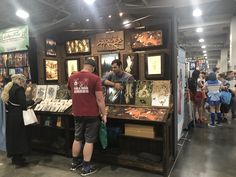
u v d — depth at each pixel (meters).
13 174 2.86
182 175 2.75
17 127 3.07
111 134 3.16
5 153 3.60
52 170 2.96
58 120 3.49
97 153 3.15
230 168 2.94
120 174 2.81
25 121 3.09
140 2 6.43
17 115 3.07
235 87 6.50
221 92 5.77
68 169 2.98
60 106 3.46
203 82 5.55
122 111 3.08
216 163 3.10
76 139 2.91
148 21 3.59
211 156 3.36
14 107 3.08
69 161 3.25
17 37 3.98
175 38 3.12
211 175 2.75
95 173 2.84
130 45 3.71
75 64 4.18
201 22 9.69
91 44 4.07
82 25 4.10
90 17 3.49
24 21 8.29
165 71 3.33
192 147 3.76
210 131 4.82
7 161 3.29
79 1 5.79
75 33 4.21
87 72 2.82
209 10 7.48
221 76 6.12
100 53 3.99
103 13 3.37
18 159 3.18
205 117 5.96
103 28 4.06
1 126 3.64
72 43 4.19
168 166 2.83
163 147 2.73
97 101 2.80
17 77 3.13
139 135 2.91
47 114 3.48
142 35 3.52
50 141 3.72
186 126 4.67
